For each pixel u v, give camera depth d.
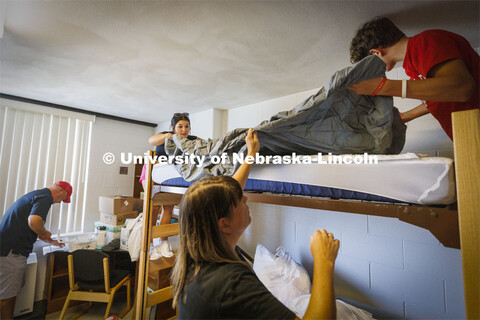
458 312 1.37
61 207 2.89
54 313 2.38
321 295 0.55
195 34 1.41
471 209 0.55
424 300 1.48
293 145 1.06
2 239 1.95
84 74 2.00
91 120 3.14
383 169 0.74
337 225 1.86
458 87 0.76
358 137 0.98
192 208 0.70
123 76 2.03
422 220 0.65
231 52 1.61
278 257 1.93
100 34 1.43
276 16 1.24
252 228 2.41
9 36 1.45
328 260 0.61
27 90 2.40
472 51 0.87
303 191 0.94
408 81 0.79
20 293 2.27
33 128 2.72
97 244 2.69
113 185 3.37
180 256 0.74
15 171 2.58
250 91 2.30
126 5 1.18
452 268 1.40
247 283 0.59
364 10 1.17
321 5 1.15
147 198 1.62
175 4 1.16
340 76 0.82
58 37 1.46
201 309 0.60
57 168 2.87
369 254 1.70
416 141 1.60
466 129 0.57
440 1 1.09
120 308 2.53
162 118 3.48
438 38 0.87
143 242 1.59
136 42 1.51
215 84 2.16
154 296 1.59
